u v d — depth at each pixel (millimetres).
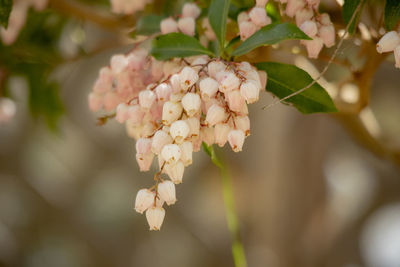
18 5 567
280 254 1013
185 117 437
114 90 481
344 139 1270
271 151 1049
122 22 607
